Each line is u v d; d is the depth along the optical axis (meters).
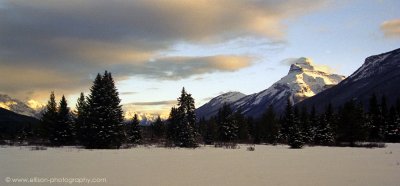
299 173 24.56
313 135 96.31
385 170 26.77
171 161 34.00
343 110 93.06
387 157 41.44
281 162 33.72
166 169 26.47
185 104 85.25
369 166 29.88
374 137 111.44
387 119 110.25
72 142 75.75
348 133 87.44
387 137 108.25
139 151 52.62
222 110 105.31
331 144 86.44
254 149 62.00
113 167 27.42
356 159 37.97
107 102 65.50
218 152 51.69
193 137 73.81
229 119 104.19
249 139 110.12
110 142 63.62
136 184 19.05
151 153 47.41
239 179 21.31
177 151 53.84
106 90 66.44
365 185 19.44
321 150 59.69
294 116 105.56
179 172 24.59
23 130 97.88
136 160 34.81
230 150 58.66
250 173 24.42
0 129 108.50
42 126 77.75
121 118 67.56
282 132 108.25
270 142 103.00
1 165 28.05
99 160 34.03
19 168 25.92
